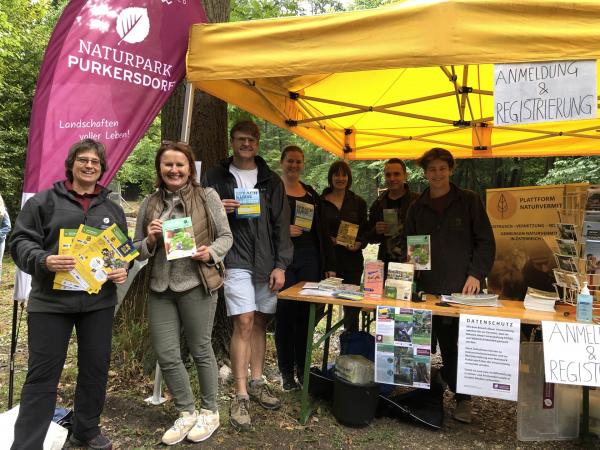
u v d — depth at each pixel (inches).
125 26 114.3
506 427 120.1
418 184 398.6
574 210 110.0
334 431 114.0
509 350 99.0
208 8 164.7
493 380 100.2
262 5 217.8
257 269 116.3
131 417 117.6
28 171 105.2
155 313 102.6
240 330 115.6
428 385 106.7
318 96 175.5
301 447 106.5
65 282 86.1
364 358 122.2
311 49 100.4
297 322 142.3
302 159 140.6
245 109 139.7
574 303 104.8
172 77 120.0
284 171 140.7
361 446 107.8
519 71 86.4
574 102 83.7
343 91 171.9
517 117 86.4
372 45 95.0
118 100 113.9
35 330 87.3
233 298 114.1
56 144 106.5
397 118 207.0
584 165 303.0
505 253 145.3
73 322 92.2
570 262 104.1
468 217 123.1
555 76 84.6
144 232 103.7
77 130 108.9
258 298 119.5
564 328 94.3
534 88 85.7
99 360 94.0
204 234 101.7
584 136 189.3
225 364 153.3
